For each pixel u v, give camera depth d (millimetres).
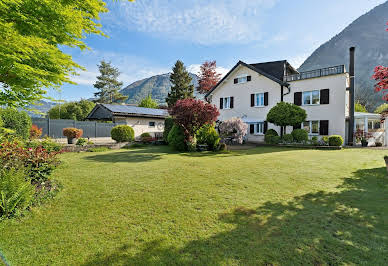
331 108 17750
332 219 3305
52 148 7121
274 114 16703
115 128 16672
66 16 4566
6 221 3094
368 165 7973
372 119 19062
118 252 2438
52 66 4898
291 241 2674
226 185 5266
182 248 2520
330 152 12617
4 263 2211
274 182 5551
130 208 3752
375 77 6543
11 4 3822
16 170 4250
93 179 5805
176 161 8984
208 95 26625
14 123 11609
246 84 23297
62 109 39219
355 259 2309
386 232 2887
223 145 14039
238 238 2748
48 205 3844
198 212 3588
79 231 2918
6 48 3602
